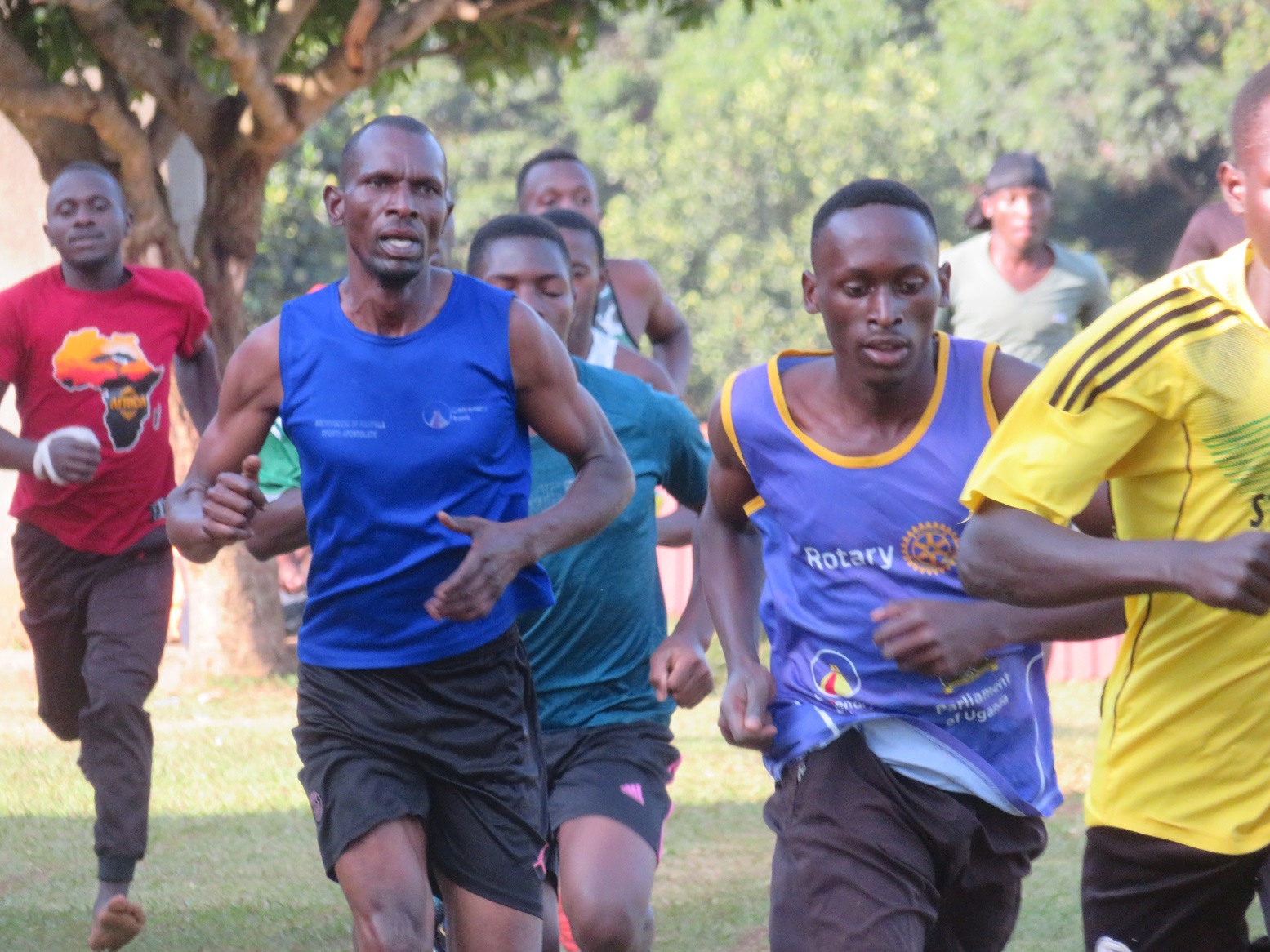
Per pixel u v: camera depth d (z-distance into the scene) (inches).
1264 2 4242.1
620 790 639.1
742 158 4547.2
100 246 869.8
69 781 1242.0
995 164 1241.4
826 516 523.2
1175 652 464.1
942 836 521.7
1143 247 4753.9
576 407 569.3
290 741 1424.7
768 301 4478.3
